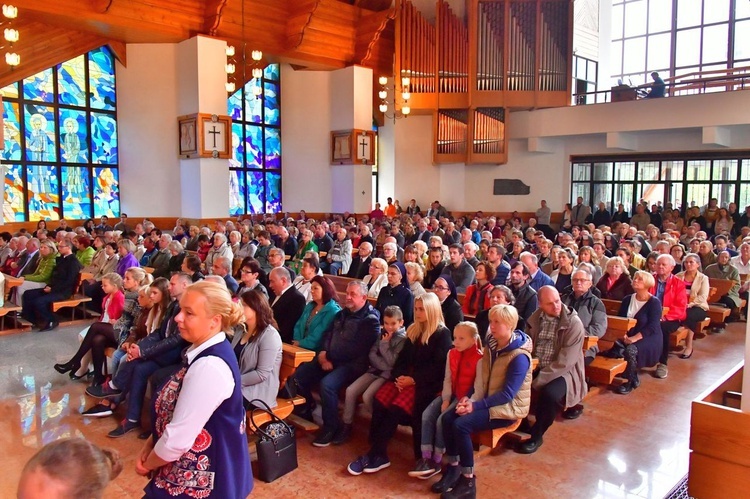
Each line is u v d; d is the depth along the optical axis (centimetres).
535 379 432
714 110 1385
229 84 1467
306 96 1809
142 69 1498
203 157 1442
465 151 1750
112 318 538
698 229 1121
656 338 555
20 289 762
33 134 1391
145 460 212
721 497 253
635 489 359
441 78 1708
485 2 1673
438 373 397
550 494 353
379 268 638
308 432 445
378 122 2072
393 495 352
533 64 1683
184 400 199
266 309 388
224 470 204
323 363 452
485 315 496
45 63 1333
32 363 613
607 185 1717
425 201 1861
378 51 1784
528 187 1794
